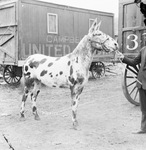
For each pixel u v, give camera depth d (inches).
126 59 183.0
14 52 401.1
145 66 175.6
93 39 190.7
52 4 434.9
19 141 174.6
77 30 487.2
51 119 228.5
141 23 246.7
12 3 395.2
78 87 196.1
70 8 467.2
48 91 384.2
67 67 197.6
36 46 417.4
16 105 288.2
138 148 161.2
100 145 165.9
